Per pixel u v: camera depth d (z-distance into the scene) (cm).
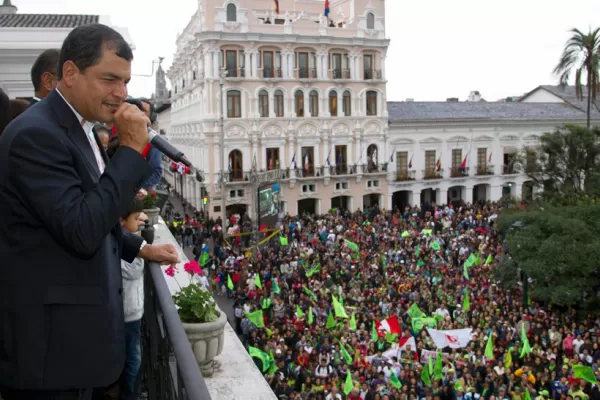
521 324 1902
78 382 263
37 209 240
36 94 425
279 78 4803
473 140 5494
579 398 1435
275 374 1562
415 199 5350
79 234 237
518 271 2427
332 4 5584
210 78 4588
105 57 262
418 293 2317
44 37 1306
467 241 3338
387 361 1636
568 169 3412
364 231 3712
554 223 2306
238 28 4659
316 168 5003
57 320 257
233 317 2455
